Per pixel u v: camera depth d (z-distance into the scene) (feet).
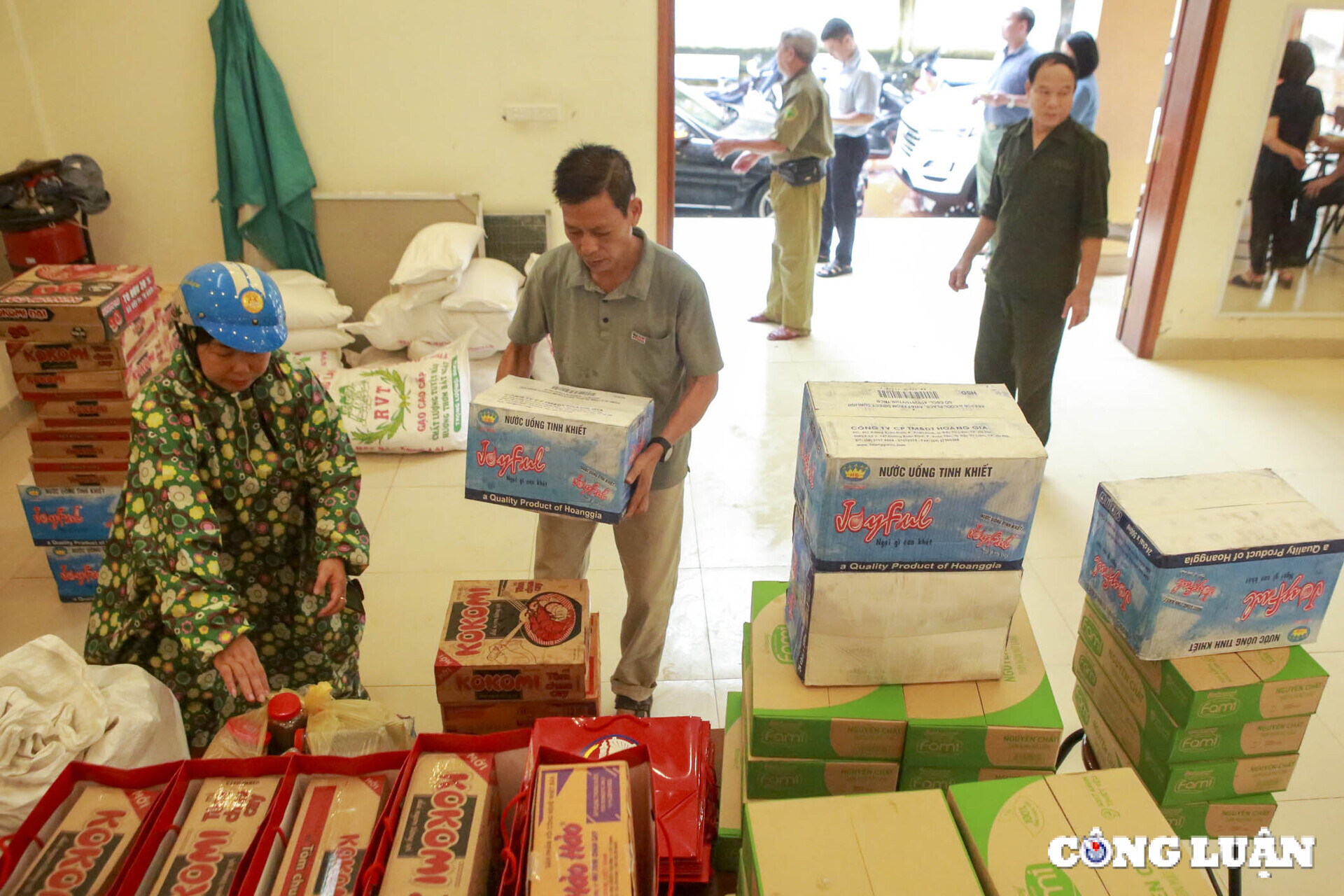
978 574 4.28
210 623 5.03
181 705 6.15
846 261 19.04
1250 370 14.80
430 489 11.32
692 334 6.28
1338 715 8.02
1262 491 4.99
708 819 4.86
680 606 9.47
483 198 13.80
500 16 12.67
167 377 5.33
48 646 5.22
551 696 5.74
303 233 13.58
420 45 12.78
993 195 11.27
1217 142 13.69
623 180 5.56
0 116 12.58
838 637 4.40
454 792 3.66
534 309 6.57
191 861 3.41
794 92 14.25
